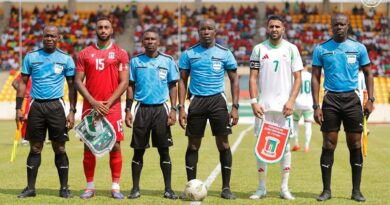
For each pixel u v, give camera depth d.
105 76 9.54
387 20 50.06
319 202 9.12
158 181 11.40
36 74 9.56
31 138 9.59
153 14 50.75
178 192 10.13
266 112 9.65
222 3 51.62
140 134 9.59
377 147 18.53
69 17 50.34
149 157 15.48
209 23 9.54
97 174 12.39
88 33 48.72
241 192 10.19
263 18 50.47
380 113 35.31
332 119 9.40
